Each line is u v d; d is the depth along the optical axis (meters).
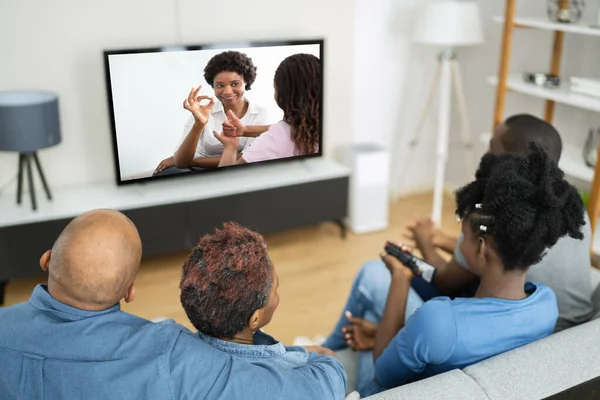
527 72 3.74
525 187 1.33
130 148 3.30
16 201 3.24
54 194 3.35
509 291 1.43
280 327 2.90
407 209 4.34
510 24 3.23
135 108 3.24
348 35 3.90
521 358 1.35
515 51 3.82
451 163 4.55
